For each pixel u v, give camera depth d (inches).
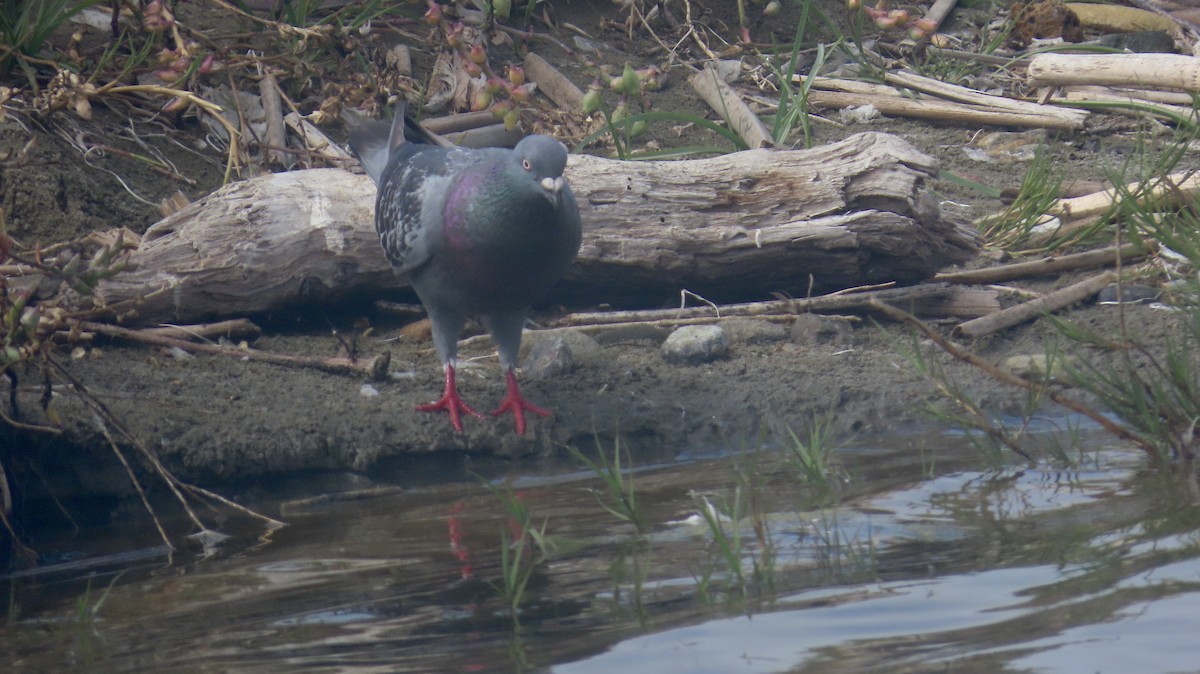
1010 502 277.7
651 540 266.4
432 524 299.6
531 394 408.2
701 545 259.4
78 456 330.6
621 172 454.6
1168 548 228.7
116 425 318.7
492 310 384.5
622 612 216.7
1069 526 251.4
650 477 338.6
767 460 351.3
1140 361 412.2
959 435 366.6
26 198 456.4
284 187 437.1
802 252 456.1
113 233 447.5
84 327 397.4
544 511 304.0
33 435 326.0
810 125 654.5
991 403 395.2
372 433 365.1
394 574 254.5
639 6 730.2
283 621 225.8
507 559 242.7
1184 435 317.7
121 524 323.6
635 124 593.3
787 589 223.0
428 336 450.6
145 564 282.0
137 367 390.3
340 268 438.9
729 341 446.3
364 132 442.0
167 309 422.3
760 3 740.7
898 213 455.2
